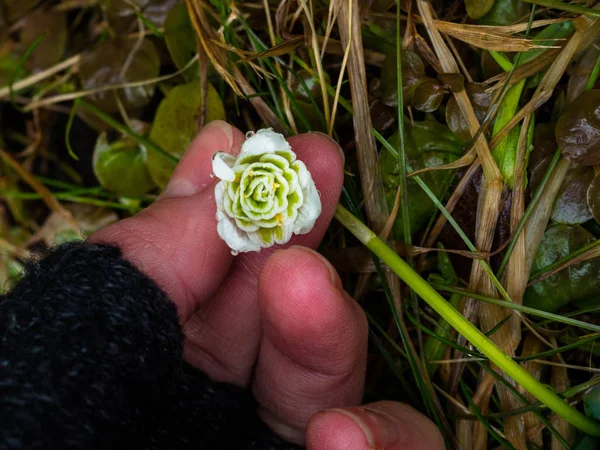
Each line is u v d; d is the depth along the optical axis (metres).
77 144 0.19
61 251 0.11
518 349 0.14
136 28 0.16
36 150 0.19
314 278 0.11
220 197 0.10
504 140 0.13
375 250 0.12
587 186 0.13
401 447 0.11
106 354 0.09
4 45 0.18
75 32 0.18
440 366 0.15
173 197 0.13
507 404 0.14
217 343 0.14
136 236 0.12
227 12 0.15
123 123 0.17
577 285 0.13
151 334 0.10
